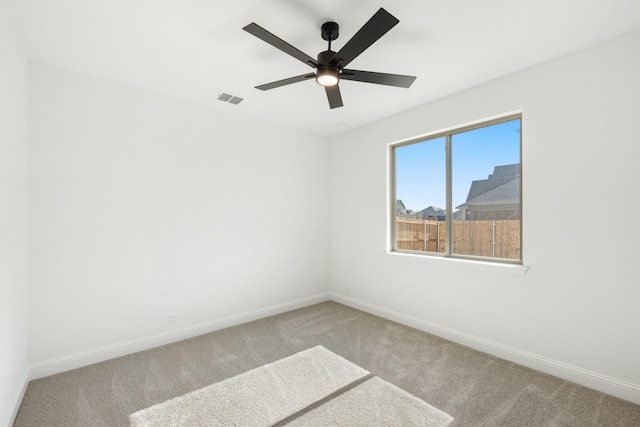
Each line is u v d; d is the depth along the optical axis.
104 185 2.68
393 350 2.84
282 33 2.07
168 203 3.05
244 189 3.63
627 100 2.08
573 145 2.30
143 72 2.59
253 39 2.13
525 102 2.54
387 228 3.73
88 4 1.76
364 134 4.00
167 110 3.05
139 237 2.87
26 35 2.05
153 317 2.95
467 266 2.92
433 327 3.21
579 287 2.28
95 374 2.44
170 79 2.72
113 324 2.73
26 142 2.27
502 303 2.70
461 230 3.13
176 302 3.09
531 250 2.52
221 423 1.87
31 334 2.35
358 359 2.67
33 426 1.85
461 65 2.48
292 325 3.50
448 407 2.01
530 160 2.52
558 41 2.16
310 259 4.31
